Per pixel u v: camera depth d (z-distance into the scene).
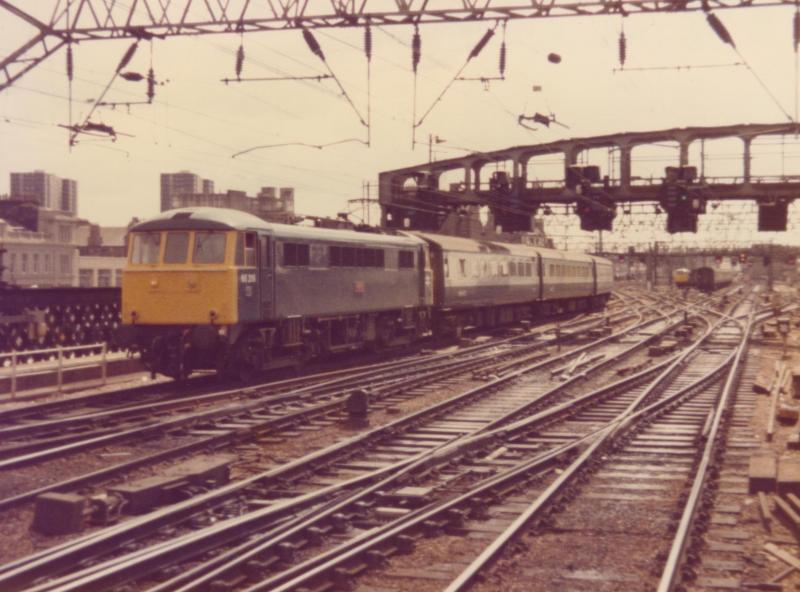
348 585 7.41
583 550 8.55
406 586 7.54
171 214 20.27
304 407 16.97
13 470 11.91
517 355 28.53
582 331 38.28
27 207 77.88
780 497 10.16
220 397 18.02
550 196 44.09
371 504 9.84
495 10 16.27
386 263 27.55
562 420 16.09
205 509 9.55
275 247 21.33
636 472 11.85
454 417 16.31
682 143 42.00
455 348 31.66
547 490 10.15
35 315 20.41
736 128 41.47
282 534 8.28
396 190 46.56
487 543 8.76
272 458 12.73
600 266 60.19
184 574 7.27
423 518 9.06
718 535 8.96
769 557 8.33
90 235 93.69
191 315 19.69
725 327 42.53
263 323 21.27
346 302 24.86
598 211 42.81
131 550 8.33
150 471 11.78
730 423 15.53
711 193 42.03
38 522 9.17
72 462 12.45
